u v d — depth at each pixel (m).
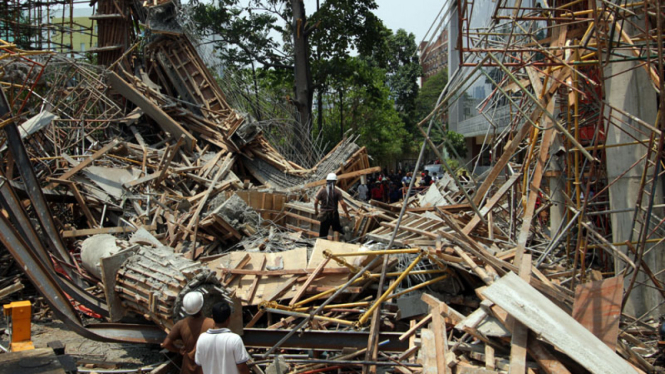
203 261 9.14
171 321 6.25
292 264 8.28
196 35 22.31
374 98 31.16
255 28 29.00
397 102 43.78
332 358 6.39
